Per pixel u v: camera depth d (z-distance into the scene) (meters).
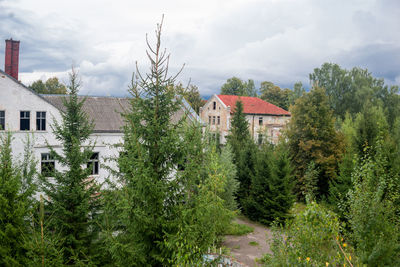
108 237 8.27
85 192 12.76
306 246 7.48
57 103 25.67
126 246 7.92
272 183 25.88
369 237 8.38
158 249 8.42
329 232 7.57
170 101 9.38
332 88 71.88
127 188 8.43
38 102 22.05
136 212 7.95
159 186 8.48
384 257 7.47
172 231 8.50
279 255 8.10
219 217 14.44
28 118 21.97
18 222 10.13
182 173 8.87
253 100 61.78
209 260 8.38
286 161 25.94
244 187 30.02
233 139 37.62
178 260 6.77
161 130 9.30
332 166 31.42
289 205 25.41
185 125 9.78
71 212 11.98
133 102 9.27
